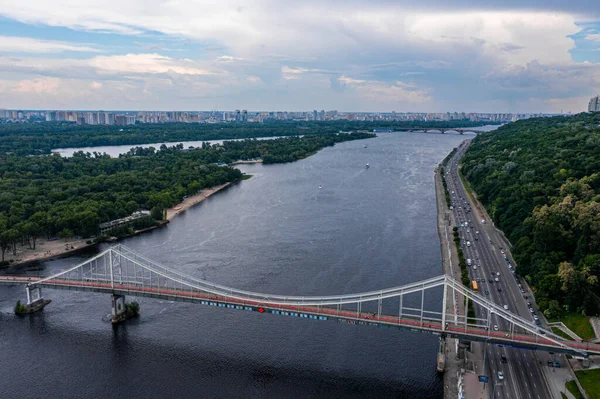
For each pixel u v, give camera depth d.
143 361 199.88
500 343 180.75
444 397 170.25
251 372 191.38
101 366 196.62
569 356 188.00
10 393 179.00
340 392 178.38
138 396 177.88
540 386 170.75
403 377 186.00
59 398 176.50
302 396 176.50
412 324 191.62
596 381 167.25
